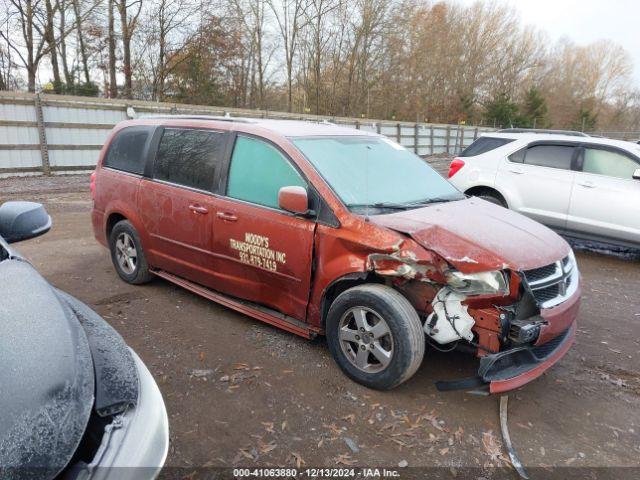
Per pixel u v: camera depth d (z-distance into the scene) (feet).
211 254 14.38
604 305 18.39
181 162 15.38
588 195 24.02
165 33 89.51
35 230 9.21
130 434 5.41
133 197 16.67
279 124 14.65
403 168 14.87
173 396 11.05
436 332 10.91
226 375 11.97
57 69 85.05
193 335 14.03
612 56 226.38
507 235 11.56
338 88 125.18
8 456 4.55
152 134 16.47
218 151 14.40
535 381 12.57
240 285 13.94
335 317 11.80
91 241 24.16
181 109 53.78
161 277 17.12
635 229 22.95
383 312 10.89
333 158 13.34
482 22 165.89
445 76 153.17
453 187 15.39
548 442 10.12
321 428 10.16
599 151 24.27
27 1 74.54
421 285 11.40
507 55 176.65
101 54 88.02
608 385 12.50
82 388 5.40
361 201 12.28
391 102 134.92
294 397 11.17
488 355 10.26
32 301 6.44
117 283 18.10
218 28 94.07
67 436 4.95
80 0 78.95
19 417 4.79
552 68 208.23
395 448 9.68
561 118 203.92
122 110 49.62
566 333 12.10
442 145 96.43
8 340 5.60
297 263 12.35
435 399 11.39
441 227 11.21
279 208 12.79
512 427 10.56
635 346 14.88
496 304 10.43
